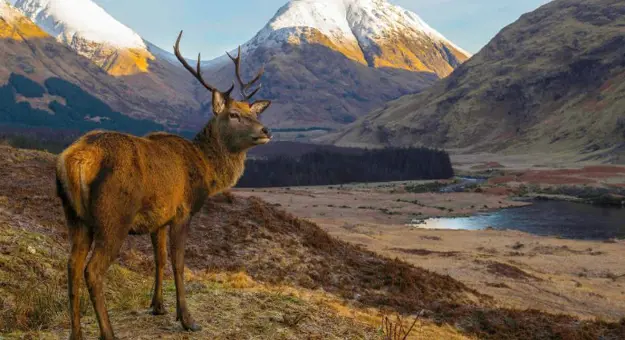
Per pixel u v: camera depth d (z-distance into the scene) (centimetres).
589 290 3562
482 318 1959
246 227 2444
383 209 9831
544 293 3362
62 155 609
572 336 1797
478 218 9044
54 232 1542
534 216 9231
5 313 814
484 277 3709
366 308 1869
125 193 629
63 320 802
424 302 2150
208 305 938
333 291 2102
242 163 812
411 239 5978
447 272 3838
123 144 649
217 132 782
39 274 1080
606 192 11781
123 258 1588
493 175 17475
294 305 1061
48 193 2038
